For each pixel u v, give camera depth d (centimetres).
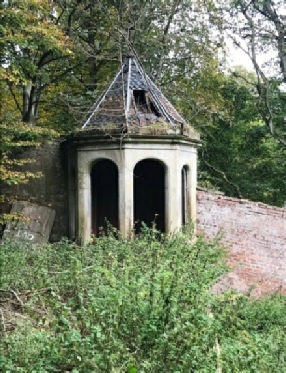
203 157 2295
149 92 1429
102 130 1344
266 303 1280
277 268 1609
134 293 700
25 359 599
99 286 762
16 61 1462
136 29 1877
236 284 1549
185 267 881
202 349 625
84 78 2178
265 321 1173
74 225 1473
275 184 2395
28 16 1424
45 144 1512
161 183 1565
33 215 1479
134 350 644
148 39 2011
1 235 1464
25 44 1366
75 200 1458
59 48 1548
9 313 747
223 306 752
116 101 1408
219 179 2333
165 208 1388
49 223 1488
